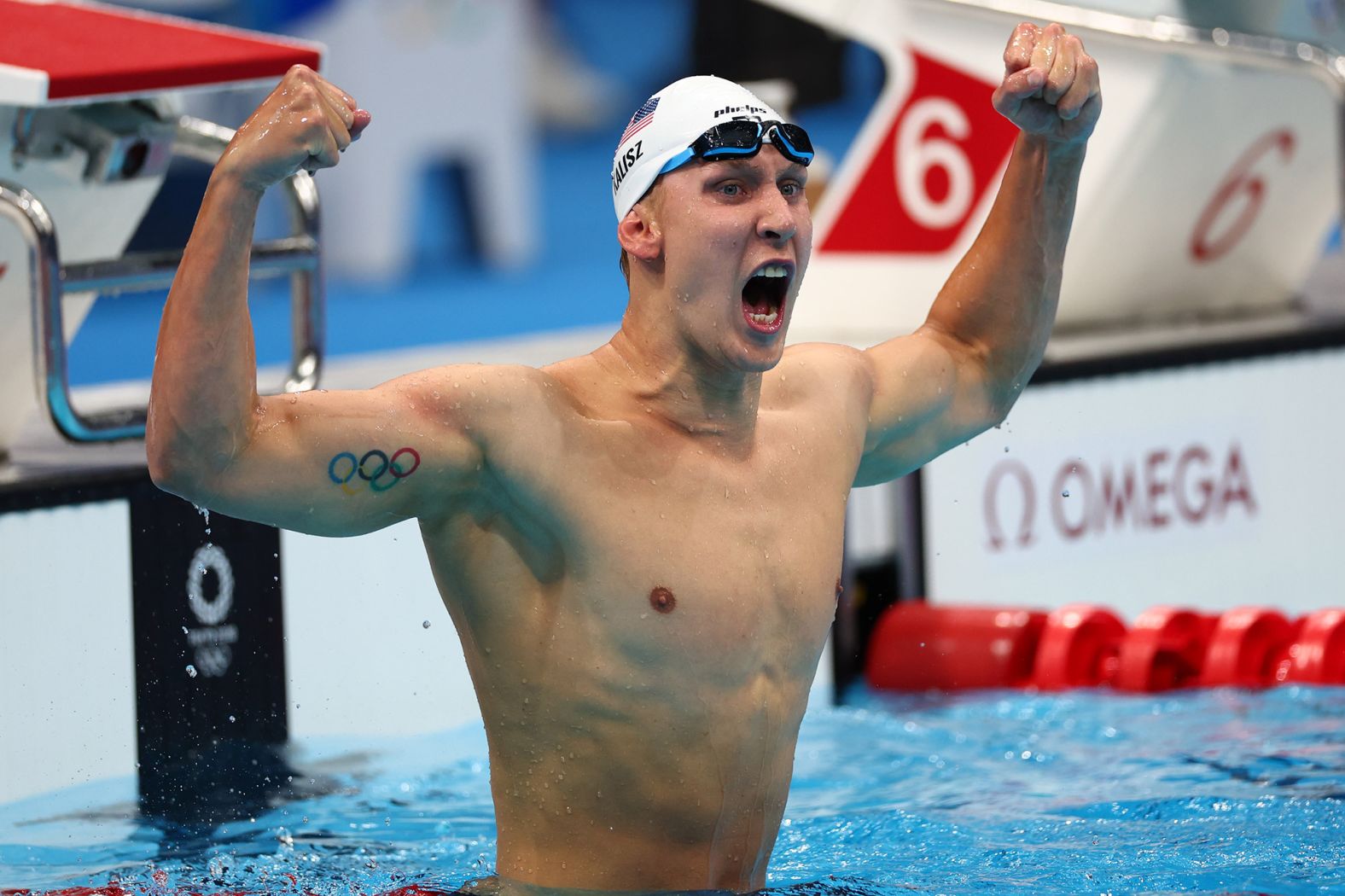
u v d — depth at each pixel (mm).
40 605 13281
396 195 35562
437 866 10766
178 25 15203
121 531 13664
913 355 9859
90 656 13516
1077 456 18594
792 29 20250
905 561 17859
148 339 31891
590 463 8305
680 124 8391
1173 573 19297
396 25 34812
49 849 11578
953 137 19547
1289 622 16547
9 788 13133
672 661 8312
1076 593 18703
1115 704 15469
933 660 17062
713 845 8641
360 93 34688
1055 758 13602
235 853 11320
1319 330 20188
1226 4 20062
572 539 8250
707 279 8266
